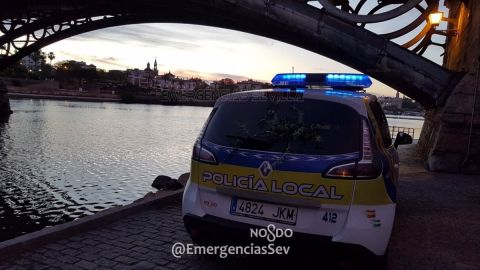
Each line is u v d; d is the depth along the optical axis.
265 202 3.19
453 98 11.74
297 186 3.04
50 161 24.11
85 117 70.50
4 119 53.25
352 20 13.81
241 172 3.26
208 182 3.45
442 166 11.62
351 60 14.91
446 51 20.52
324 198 2.96
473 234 5.18
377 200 2.99
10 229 10.88
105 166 23.48
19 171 20.28
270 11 15.25
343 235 2.89
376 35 14.16
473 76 11.66
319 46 15.20
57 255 3.76
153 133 49.28
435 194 8.04
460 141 11.59
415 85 13.64
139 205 5.43
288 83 4.02
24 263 3.55
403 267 3.94
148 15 32.25
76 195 15.62
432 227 5.46
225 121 3.56
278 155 3.14
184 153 31.53
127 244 4.14
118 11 31.59
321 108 3.23
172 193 6.17
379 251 2.99
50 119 59.44
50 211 13.05
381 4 17.56
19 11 32.97
